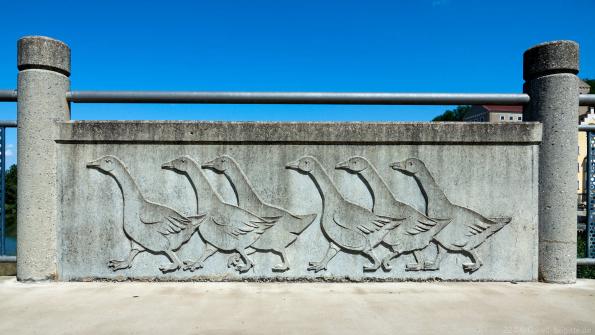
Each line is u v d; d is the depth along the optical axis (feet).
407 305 11.03
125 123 13.08
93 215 13.20
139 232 13.15
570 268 13.17
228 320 9.89
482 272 13.32
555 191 13.12
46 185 13.05
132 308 10.72
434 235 13.25
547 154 13.20
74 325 9.61
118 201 13.24
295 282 13.21
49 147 13.08
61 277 13.23
